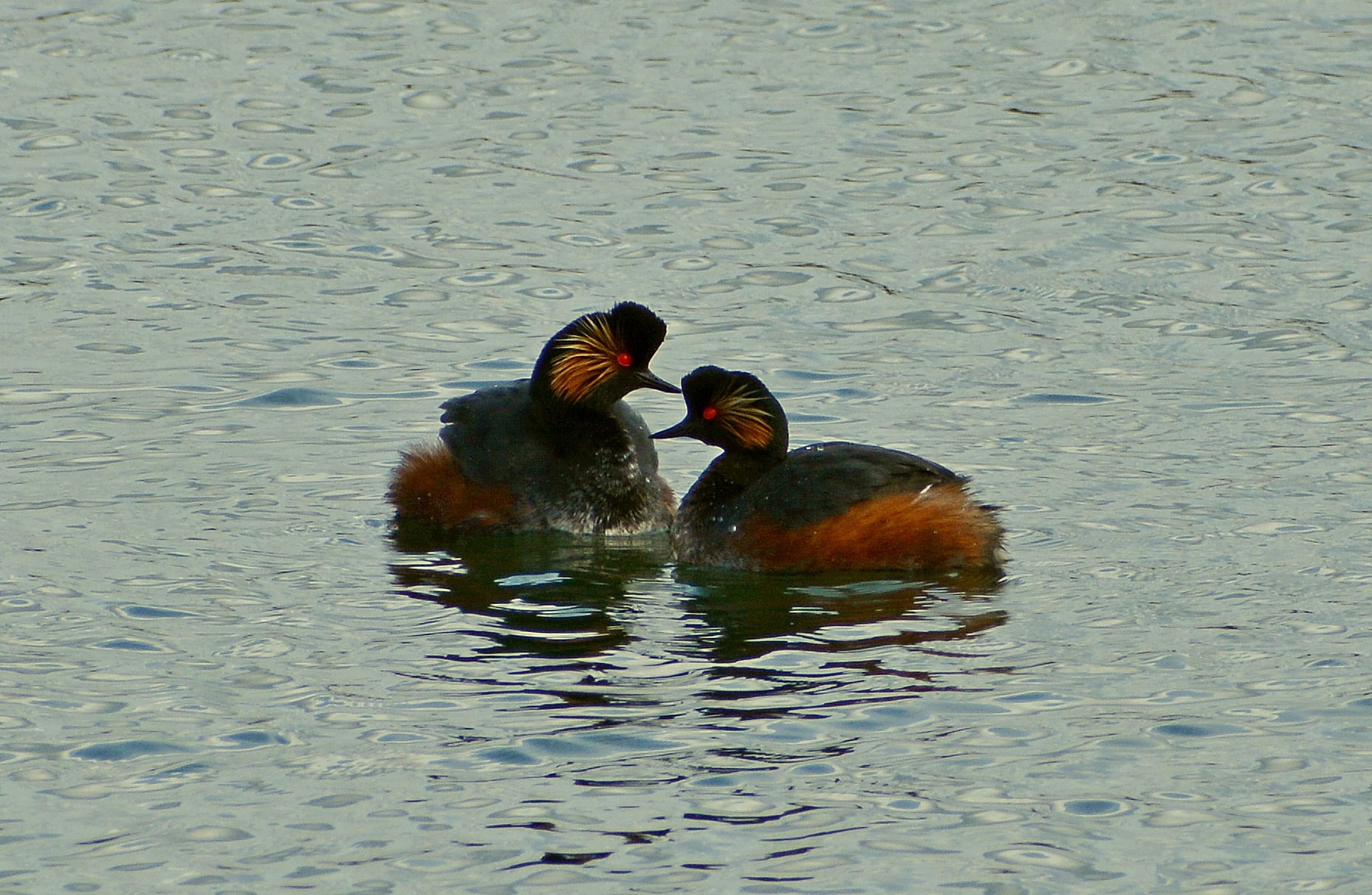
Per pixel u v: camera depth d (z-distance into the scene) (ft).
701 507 48.93
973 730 35.68
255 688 37.73
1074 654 39.42
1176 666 38.60
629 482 51.49
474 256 72.23
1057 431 55.77
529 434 51.96
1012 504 49.67
